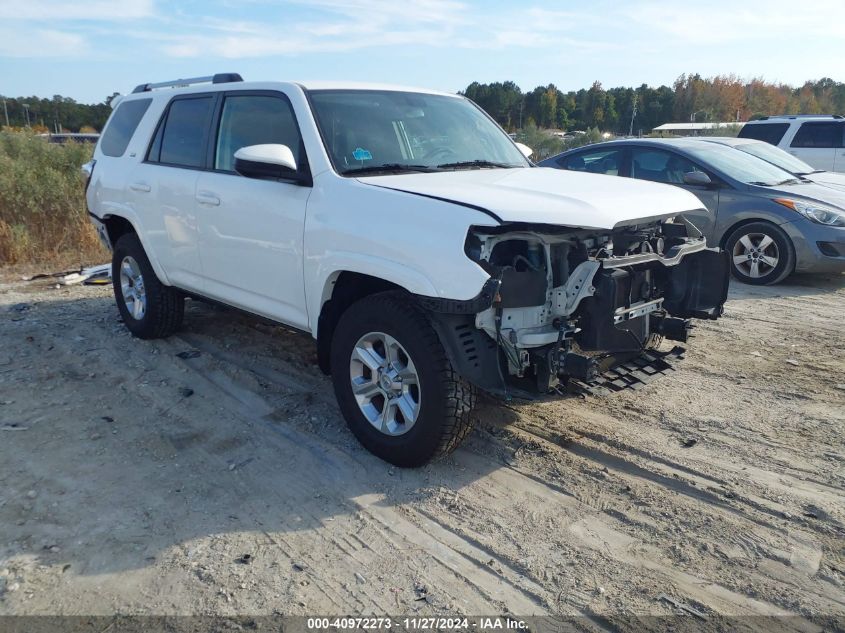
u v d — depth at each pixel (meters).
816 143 13.83
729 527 3.17
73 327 6.16
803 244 7.61
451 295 3.14
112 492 3.46
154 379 4.93
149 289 5.51
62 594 2.72
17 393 4.66
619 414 4.38
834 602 2.67
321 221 3.76
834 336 5.96
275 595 2.73
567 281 3.36
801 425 4.19
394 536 3.12
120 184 5.63
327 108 4.18
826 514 3.23
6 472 3.63
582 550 3.02
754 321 6.45
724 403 4.54
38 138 14.31
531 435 4.09
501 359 3.38
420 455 3.54
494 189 3.57
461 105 5.10
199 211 4.73
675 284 4.11
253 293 4.46
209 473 3.66
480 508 3.35
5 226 9.45
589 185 3.88
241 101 4.61
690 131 56.31
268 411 4.42
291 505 3.37
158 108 5.44
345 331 3.73
